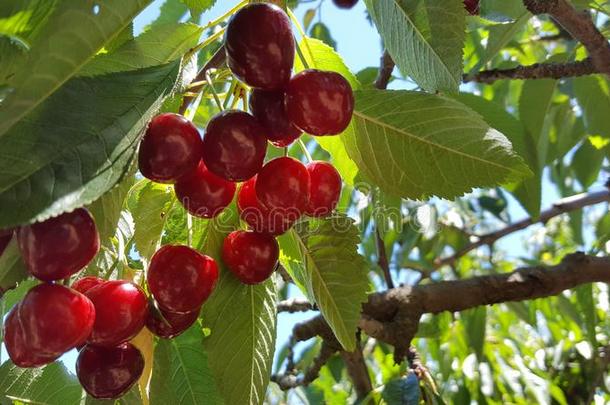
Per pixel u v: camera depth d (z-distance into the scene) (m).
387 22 0.32
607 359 0.63
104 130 0.23
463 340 0.62
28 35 0.28
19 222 0.20
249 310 0.34
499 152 0.32
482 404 0.57
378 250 0.54
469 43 0.57
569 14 0.38
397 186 0.33
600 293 0.70
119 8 0.23
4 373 0.35
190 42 0.30
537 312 0.73
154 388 0.35
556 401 0.61
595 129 0.55
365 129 0.33
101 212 0.26
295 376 0.60
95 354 0.29
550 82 0.54
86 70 0.26
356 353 0.52
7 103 0.22
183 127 0.27
